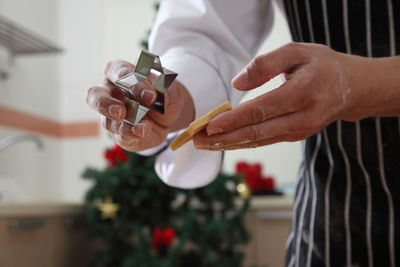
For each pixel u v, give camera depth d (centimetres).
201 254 246
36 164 353
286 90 52
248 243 272
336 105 53
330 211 80
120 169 254
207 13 88
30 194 341
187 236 242
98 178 258
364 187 78
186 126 81
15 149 325
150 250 239
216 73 85
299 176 92
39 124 360
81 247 269
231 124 53
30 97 348
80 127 396
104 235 256
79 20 405
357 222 78
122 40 418
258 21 96
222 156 85
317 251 81
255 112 52
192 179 85
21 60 338
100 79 398
